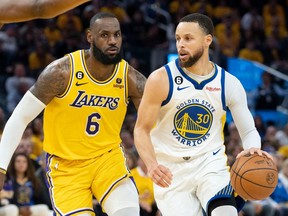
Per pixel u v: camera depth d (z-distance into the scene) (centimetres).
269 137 1474
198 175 574
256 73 1680
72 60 589
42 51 1730
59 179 606
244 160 542
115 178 600
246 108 587
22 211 962
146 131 562
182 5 2064
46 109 607
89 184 605
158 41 1972
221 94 574
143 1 2098
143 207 1038
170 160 582
